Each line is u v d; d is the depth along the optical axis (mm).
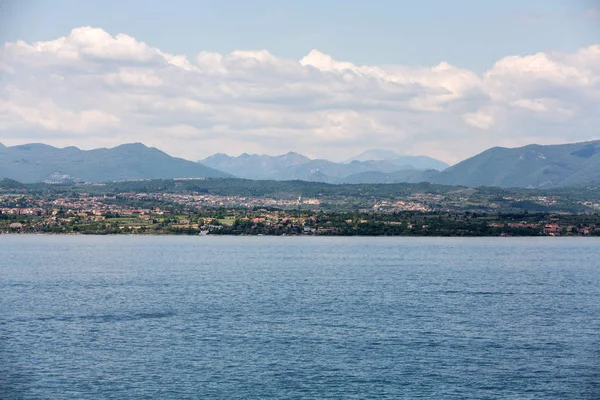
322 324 132750
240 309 150000
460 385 96062
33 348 113625
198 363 105312
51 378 98312
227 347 114312
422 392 93250
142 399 90250
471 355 110312
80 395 91750
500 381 97750
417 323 134250
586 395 92625
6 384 95750
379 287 191375
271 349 113062
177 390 93625
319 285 196000
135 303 158875
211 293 177000
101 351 111812
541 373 101375
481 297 171625
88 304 157500
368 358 107938
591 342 119750
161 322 134875
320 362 105812
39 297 169750
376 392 93062
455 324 133500
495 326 132125
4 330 127250
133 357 108312
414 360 107250
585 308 155250
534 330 129000
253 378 98250
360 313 145000
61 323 134000
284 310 148750
